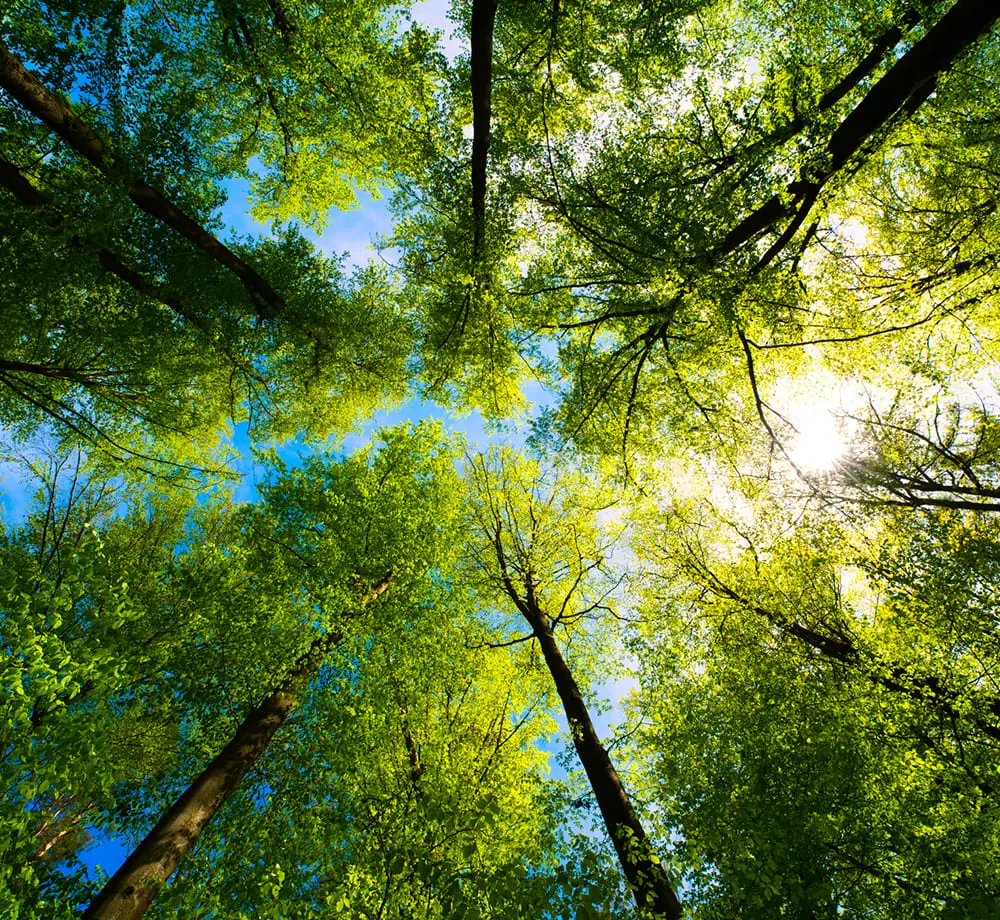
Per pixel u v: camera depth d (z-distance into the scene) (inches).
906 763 315.6
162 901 170.4
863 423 428.8
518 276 379.9
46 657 175.0
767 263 345.4
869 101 282.5
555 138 332.8
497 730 439.5
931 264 404.5
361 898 209.0
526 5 310.3
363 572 399.9
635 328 383.6
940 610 348.5
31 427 405.7
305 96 434.6
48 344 382.9
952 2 284.7
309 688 358.0
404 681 368.8
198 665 347.3
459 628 445.4
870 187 449.1
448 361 419.8
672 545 483.2
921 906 226.1
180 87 404.5
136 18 350.6
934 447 405.4
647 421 436.5
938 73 280.7
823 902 215.2
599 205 297.7
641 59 301.6
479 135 284.0
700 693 351.3
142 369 412.5
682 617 458.6
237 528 430.3
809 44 309.7
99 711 178.2
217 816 312.5
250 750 304.0
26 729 163.8
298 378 514.6
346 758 326.6
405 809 308.2
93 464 453.4
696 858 212.5
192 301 407.8
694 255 285.9
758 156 268.2
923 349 397.4
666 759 302.5
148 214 376.8
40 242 313.9
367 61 402.6
